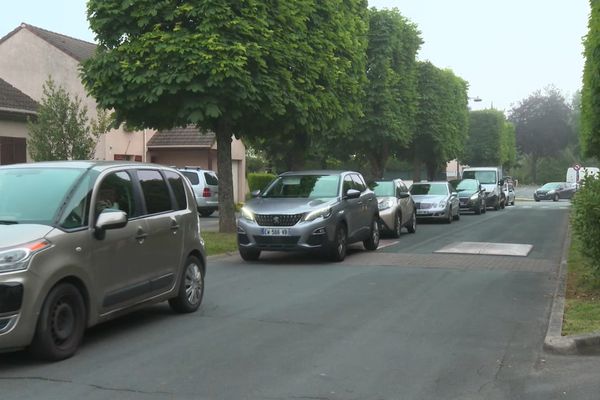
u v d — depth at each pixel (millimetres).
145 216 7551
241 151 37531
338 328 7605
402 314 8352
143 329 7543
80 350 6609
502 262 13305
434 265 12891
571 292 9469
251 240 12906
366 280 11031
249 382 5633
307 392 5387
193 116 14648
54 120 17812
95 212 6727
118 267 6941
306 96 16453
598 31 12273
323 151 30172
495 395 5340
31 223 6266
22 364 6094
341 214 13305
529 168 94312
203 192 27594
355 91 19312
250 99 15008
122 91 14953
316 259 13898
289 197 13625
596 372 5906
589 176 9664
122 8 14766
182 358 6352
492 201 37344
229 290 10102
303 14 16328
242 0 14922
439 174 52906
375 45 27500
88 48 33125
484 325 7766
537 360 6320
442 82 35406
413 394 5359
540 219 28109
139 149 32438
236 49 14227
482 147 57094
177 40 14352
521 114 85750
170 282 7945
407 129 29453
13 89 24109
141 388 5461
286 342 6977
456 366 6125
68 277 6250
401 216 19156
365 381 5676
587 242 9344
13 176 6996
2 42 30156
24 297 5719
